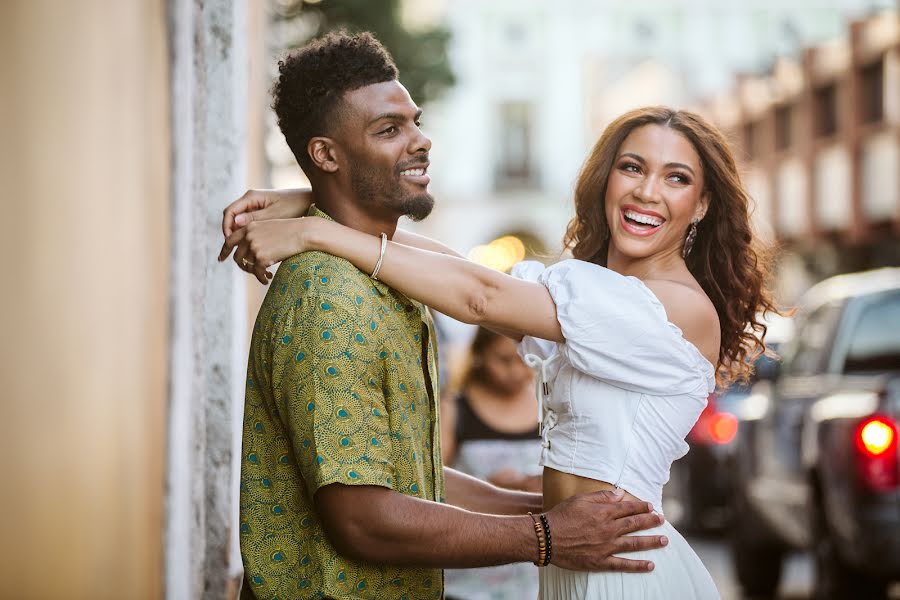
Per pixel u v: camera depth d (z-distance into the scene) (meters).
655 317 2.79
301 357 2.55
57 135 2.51
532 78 40.38
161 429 3.67
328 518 2.53
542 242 40.31
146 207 3.41
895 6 21.81
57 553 2.52
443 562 2.56
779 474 7.70
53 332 2.48
